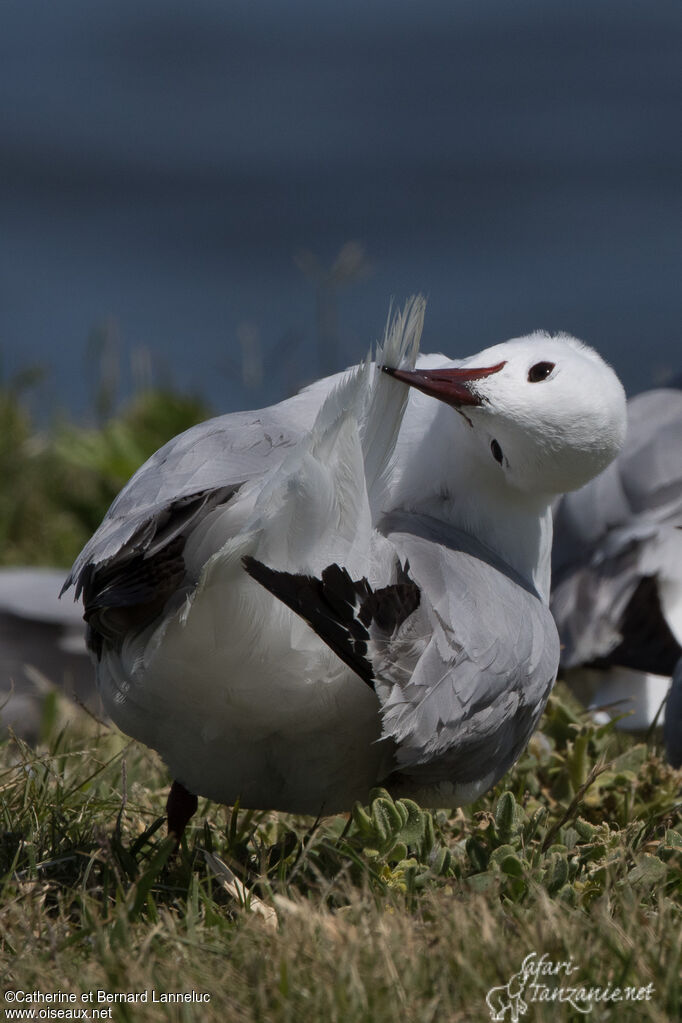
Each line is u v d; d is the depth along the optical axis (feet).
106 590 24.09
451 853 26.55
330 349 65.26
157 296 141.08
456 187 177.27
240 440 25.81
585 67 226.99
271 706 24.36
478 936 22.52
